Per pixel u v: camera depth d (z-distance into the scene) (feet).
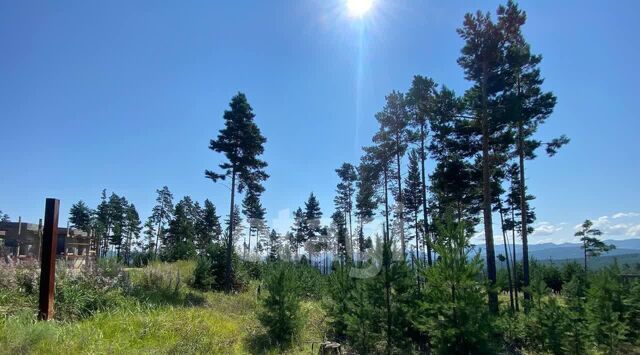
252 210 177.37
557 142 75.82
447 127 70.13
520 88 77.41
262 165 97.81
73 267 44.32
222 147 95.25
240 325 41.93
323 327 46.32
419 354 34.42
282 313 38.01
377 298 36.37
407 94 86.28
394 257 37.01
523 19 65.67
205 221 218.59
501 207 100.68
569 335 40.04
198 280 73.72
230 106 97.71
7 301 31.86
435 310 28.58
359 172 102.12
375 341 36.32
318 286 75.05
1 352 22.49
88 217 243.60
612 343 41.83
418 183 110.93
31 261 40.93
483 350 26.27
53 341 25.70
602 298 44.60
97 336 28.45
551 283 131.64
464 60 69.51
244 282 85.10
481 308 27.45
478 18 67.31
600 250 138.92
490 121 65.51
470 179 77.10
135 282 55.31
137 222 243.19
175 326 33.78
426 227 79.25
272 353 32.73
